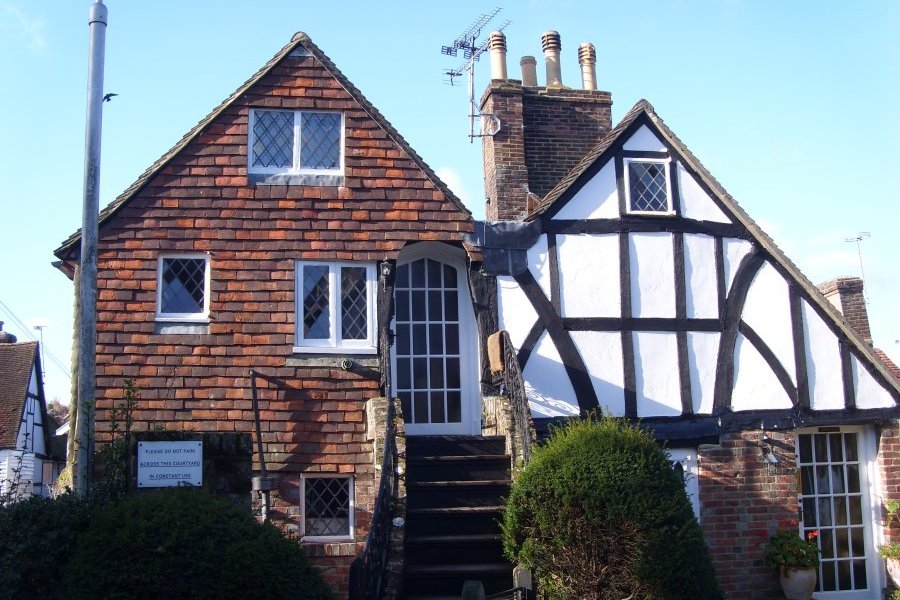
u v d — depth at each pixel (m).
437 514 9.43
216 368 10.62
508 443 10.23
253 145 11.22
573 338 11.47
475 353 11.81
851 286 15.85
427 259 12.00
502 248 11.52
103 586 6.19
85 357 8.33
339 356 10.88
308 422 10.65
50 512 7.02
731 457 11.54
